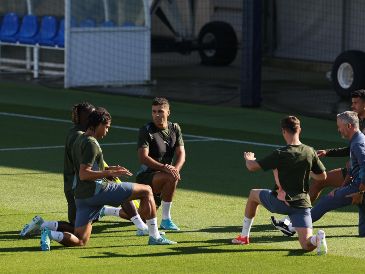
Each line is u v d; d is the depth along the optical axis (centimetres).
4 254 1831
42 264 1756
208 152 2984
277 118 3697
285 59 5359
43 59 4938
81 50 4350
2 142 3100
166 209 2055
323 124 3584
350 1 5094
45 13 4900
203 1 5522
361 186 1980
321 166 1897
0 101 3994
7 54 5062
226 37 5341
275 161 1861
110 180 1966
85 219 1900
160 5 5375
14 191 2391
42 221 1959
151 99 4122
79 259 1798
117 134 3284
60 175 2600
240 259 1809
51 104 3931
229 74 5016
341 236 2016
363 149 1986
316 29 5250
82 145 1870
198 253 1853
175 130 2119
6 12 5025
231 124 3547
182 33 5416
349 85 4169
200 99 4134
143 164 2078
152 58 5641
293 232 1988
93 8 4356
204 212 2209
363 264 1783
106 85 4419
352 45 5106
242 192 2427
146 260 1795
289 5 5350
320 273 1716
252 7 3909
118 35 4419
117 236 1992
